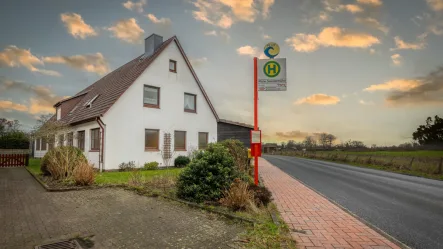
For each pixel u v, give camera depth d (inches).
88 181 362.0
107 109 575.8
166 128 690.8
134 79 625.6
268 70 337.1
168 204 258.8
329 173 587.5
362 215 236.5
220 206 243.3
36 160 903.7
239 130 946.1
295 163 892.6
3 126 1384.1
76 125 698.8
